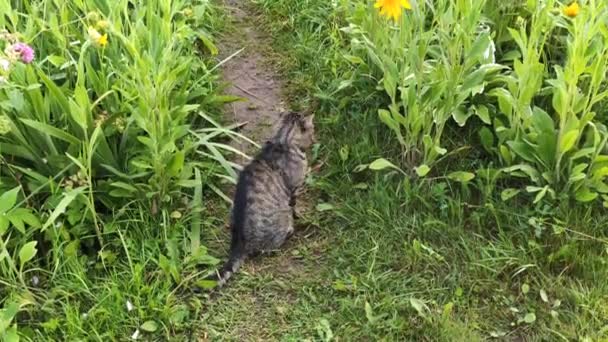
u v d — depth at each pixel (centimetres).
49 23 272
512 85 262
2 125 234
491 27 294
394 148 278
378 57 277
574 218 253
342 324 235
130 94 257
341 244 255
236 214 247
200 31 322
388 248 253
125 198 258
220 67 320
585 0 257
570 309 237
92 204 242
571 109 251
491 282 243
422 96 257
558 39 287
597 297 238
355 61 291
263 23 339
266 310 240
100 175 259
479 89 265
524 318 235
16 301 229
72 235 250
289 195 259
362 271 248
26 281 241
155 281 243
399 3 246
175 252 248
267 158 255
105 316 233
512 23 294
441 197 261
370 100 290
